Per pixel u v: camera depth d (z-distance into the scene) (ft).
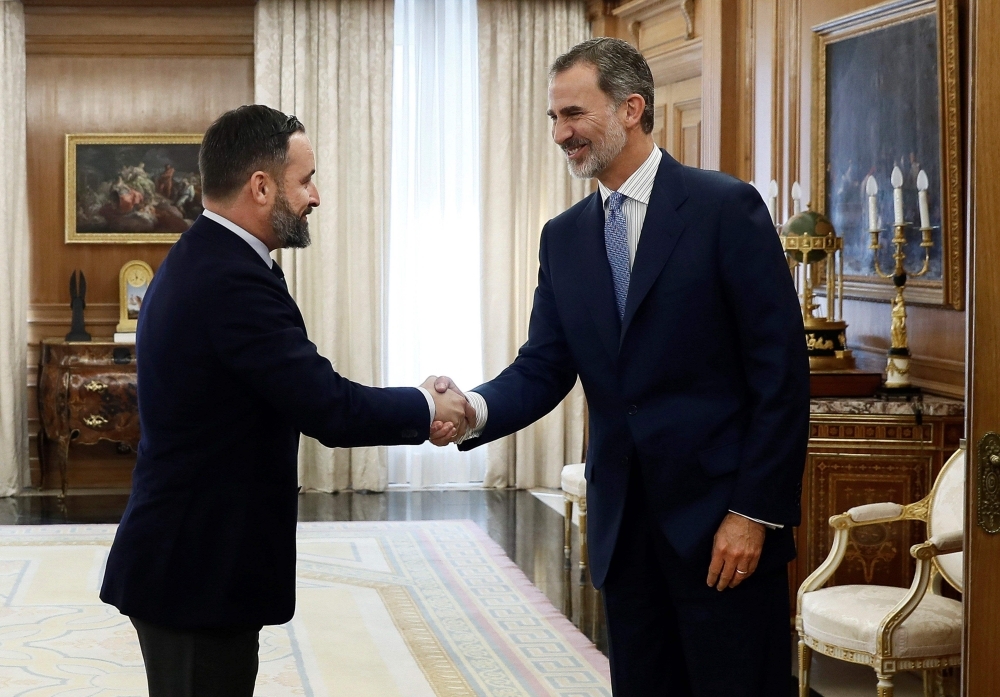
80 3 25.30
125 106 25.70
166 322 7.57
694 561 7.79
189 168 25.71
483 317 25.81
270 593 7.80
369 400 8.13
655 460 7.93
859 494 13.84
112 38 25.50
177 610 7.50
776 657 7.91
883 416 13.70
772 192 16.15
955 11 13.58
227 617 7.57
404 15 25.41
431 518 22.93
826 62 16.76
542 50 25.70
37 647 14.40
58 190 25.54
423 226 25.82
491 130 25.66
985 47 7.55
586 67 8.04
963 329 13.87
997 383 7.53
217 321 7.50
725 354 7.96
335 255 25.05
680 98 22.84
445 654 14.35
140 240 25.62
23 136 25.03
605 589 8.35
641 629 8.24
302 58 24.88
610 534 8.20
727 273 7.80
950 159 13.74
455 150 25.85
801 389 7.67
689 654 7.95
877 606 11.43
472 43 25.73
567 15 25.70
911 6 14.49
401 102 25.58
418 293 25.80
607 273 8.30
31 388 25.67
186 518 7.55
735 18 19.35
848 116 16.19
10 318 24.76
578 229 8.63
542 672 13.67
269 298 7.68
